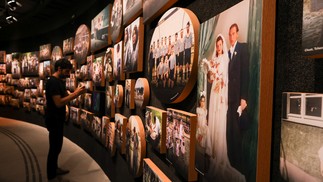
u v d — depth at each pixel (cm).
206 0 98
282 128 56
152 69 147
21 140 466
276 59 62
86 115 368
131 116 194
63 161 343
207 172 85
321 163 46
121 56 225
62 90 272
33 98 629
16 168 314
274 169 61
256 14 61
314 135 47
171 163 116
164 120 130
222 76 76
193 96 104
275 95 62
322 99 46
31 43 663
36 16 571
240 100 67
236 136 68
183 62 104
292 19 58
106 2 313
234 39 70
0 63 761
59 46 526
